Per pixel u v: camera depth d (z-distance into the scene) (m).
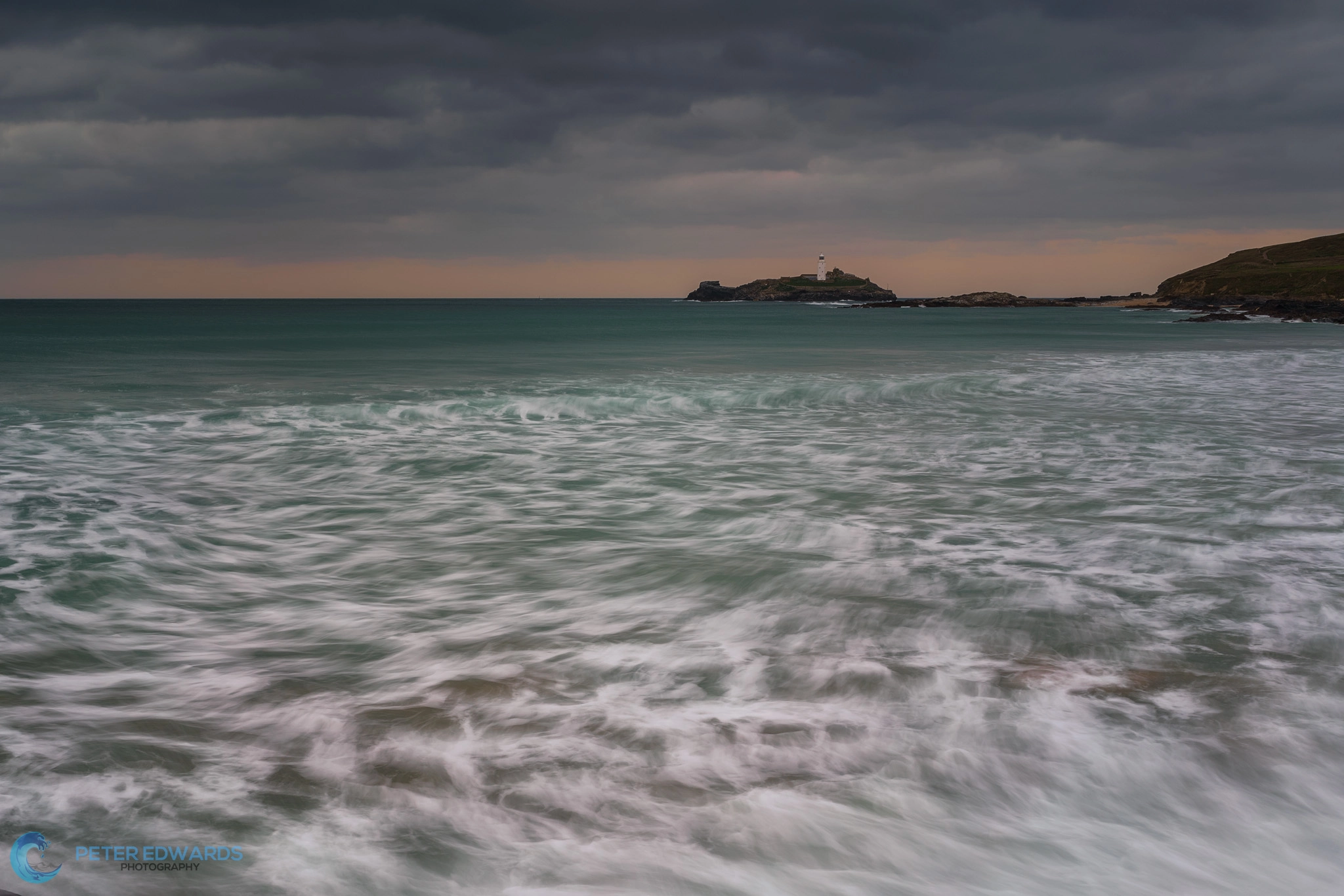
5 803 2.84
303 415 13.72
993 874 2.67
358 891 2.47
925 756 3.32
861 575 5.82
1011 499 8.32
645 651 4.43
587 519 7.59
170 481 9.06
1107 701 3.81
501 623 4.91
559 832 2.79
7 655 4.28
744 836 2.79
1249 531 6.98
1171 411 15.02
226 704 3.69
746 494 8.61
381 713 3.60
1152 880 2.67
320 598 5.39
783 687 3.96
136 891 2.42
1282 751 3.40
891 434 12.58
